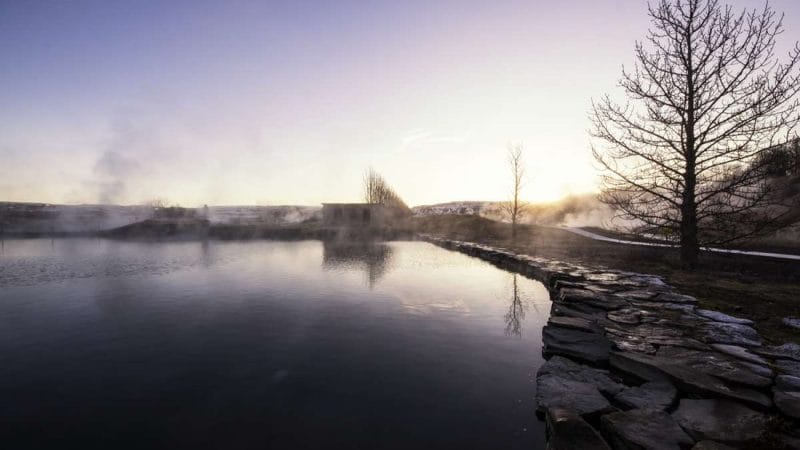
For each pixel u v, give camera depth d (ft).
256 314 23.89
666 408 10.49
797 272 29.71
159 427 11.41
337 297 28.60
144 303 26.81
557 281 28.35
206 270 42.24
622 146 35.94
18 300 27.84
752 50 30.48
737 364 12.82
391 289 31.60
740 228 33.78
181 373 15.29
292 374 15.07
